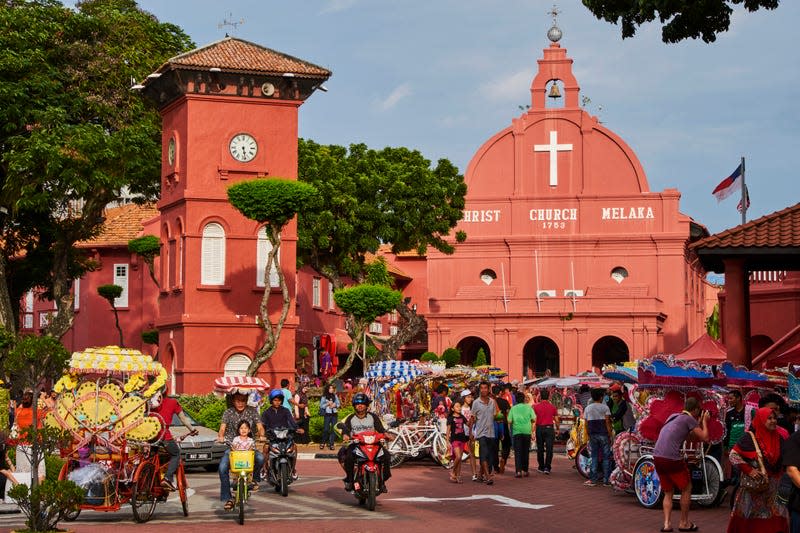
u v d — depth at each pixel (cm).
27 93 4134
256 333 4088
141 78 4519
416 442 2808
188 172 4062
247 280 4103
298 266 5466
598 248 7225
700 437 1666
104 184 4078
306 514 1858
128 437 1750
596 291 7125
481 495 2170
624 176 7269
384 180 5503
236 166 4094
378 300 4238
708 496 1953
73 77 4416
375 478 1917
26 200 4038
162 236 4278
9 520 1781
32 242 4803
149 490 1758
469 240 7344
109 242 5903
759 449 1402
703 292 8506
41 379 1722
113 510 1731
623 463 2098
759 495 1384
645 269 7175
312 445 3566
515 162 7381
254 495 2155
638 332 6812
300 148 5481
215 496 2139
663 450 1658
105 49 4506
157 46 4828
